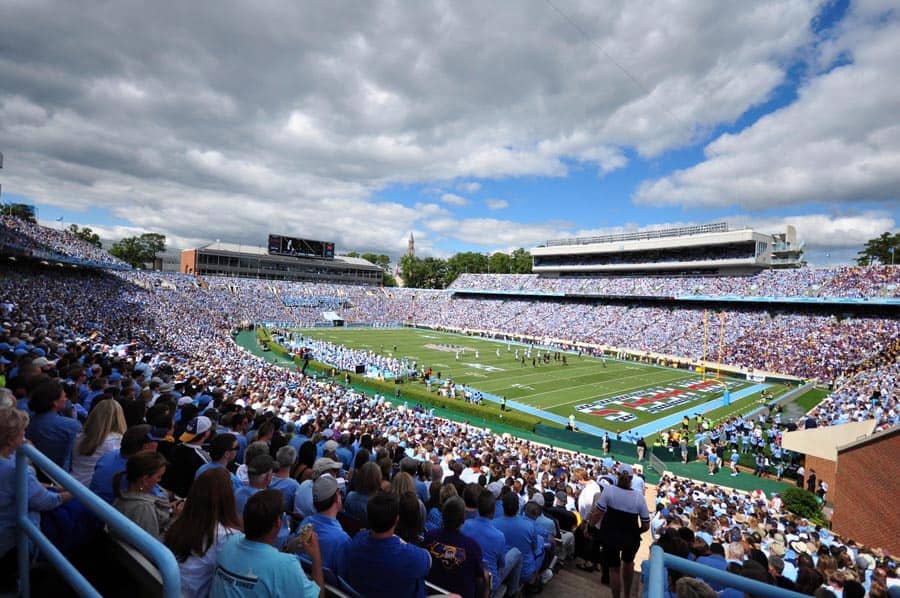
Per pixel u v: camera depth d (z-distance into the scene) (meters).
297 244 113.62
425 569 3.87
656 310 73.81
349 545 4.03
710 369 54.66
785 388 45.25
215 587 3.07
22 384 7.31
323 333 74.62
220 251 105.69
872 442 16.38
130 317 49.62
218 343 47.25
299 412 17.00
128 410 6.87
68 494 4.02
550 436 29.50
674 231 82.12
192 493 3.53
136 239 111.94
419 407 32.16
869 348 48.16
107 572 3.87
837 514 18.25
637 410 36.22
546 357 57.12
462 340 75.19
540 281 95.62
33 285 49.22
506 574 5.87
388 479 7.99
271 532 3.19
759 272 71.56
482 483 10.44
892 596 4.23
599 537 6.85
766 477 24.44
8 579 3.64
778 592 2.45
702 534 10.04
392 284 153.75
